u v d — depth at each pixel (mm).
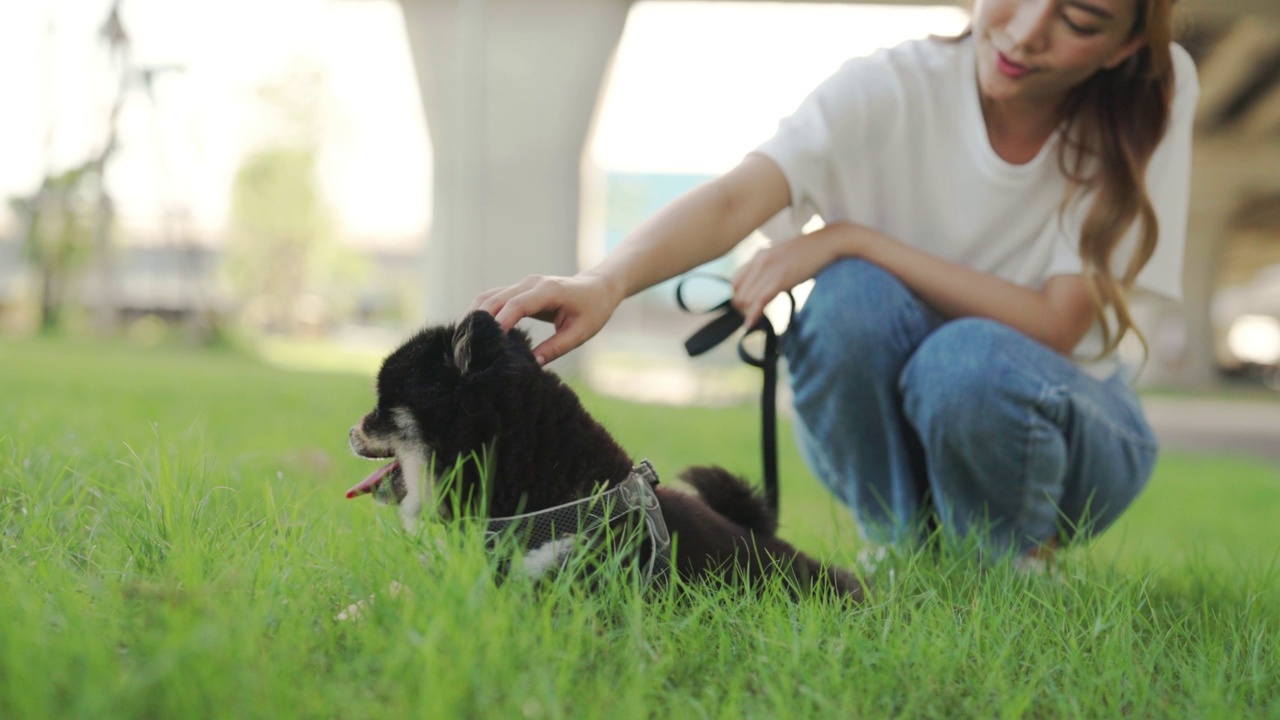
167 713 1485
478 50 17609
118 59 17266
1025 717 1963
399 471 2488
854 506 3600
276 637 1835
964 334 3082
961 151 3273
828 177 3275
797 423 3797
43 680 1519
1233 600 3047
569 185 18016
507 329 2377
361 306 45750
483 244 17969
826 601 2342
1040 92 3031
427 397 2316
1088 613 2545
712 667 2043
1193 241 32812
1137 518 5945
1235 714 1884
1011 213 3295
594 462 2297
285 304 32469
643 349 36156
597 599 2135
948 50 3326
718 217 3029
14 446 3297
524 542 2225
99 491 2918
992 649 2221
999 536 3297
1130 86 3088
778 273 3139
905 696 2008
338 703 1635
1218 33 20438
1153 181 3217
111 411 5391
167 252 30281
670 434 7953
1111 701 1995
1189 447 14188
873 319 3180
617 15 17859
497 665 1696
